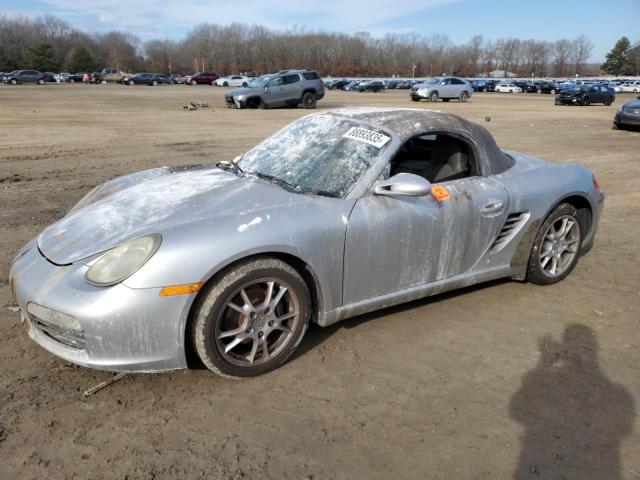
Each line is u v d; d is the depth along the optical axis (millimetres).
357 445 2451
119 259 2602
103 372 2939
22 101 26359
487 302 3949
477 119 20172
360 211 3072
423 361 3146
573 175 4211
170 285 2551
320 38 120625
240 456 2357
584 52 133875
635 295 4137
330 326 3514
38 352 3127
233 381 2898
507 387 2922
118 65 127562
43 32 134250
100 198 3438
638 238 5578
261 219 2814
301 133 3787
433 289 3510
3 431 2461
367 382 2928
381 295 3289
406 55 123062
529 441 2510
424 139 3562
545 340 3430
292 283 2885
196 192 3186
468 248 3582
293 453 2389
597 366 3145
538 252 4043
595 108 29453
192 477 2230
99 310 2496
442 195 3412
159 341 2604
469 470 2322
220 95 36781
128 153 10539
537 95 54438
